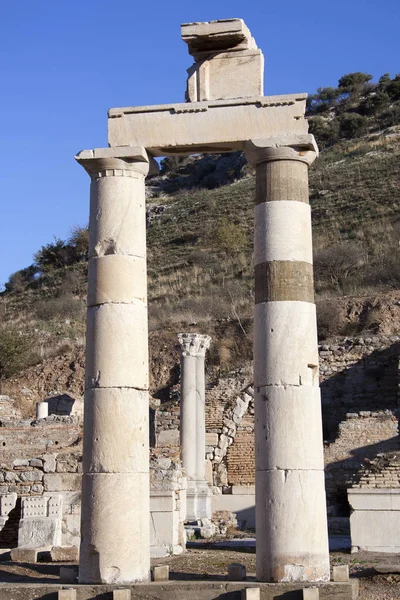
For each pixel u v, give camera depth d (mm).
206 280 69625
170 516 23734
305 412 16000
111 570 15766
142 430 16438
